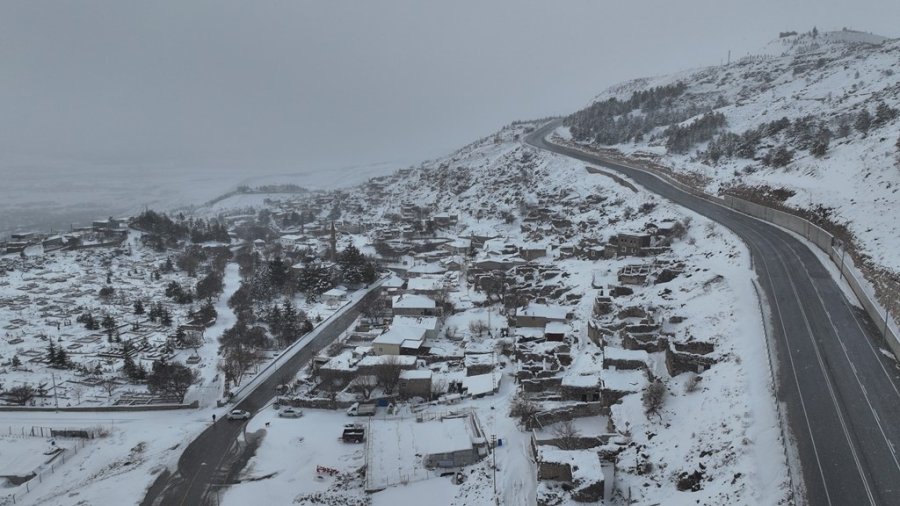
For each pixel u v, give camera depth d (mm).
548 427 72500
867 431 50031
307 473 75625
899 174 100812
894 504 41531
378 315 138625
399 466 72625
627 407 67000
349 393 97812
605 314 97312
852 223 95062
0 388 108312
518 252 163375
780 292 81000
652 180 188250
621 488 54594
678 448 56062
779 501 43062
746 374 61344
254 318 147375
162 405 99062
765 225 120000
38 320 153250
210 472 77312
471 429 79188
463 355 107938
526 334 102000
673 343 73250
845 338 66938
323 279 169250
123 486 75000
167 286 186000
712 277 92375
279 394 100312
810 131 165625
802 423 51594
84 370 117812
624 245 128250
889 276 73750
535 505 58250
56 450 86062
